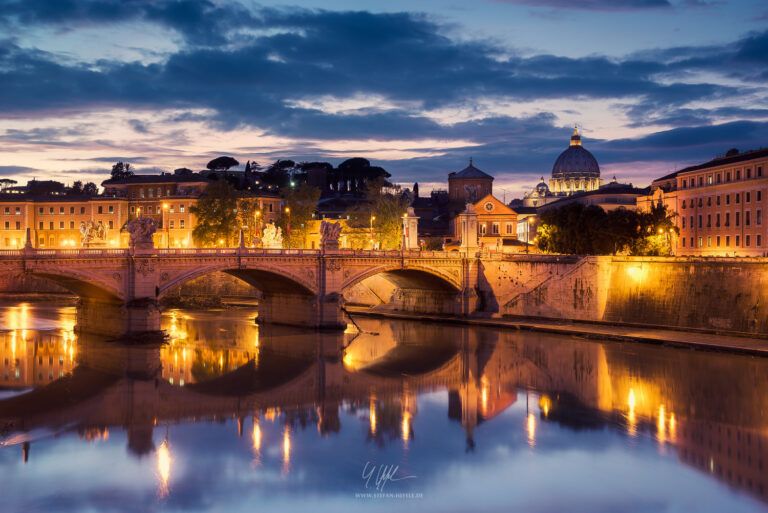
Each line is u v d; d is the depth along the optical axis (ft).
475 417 232.94
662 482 179.63
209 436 210.79
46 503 164.76
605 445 206.08
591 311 409.49
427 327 424.46
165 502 165.99
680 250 580.71
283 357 327.88
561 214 512.22
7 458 191.31
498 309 447.83
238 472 183.93
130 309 340.18
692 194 568.41
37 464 187.42
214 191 570.87
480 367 308.40
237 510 162.71
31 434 210.18
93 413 231.50
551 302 427.33
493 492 173.47
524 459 194.80
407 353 340.39
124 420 224.74
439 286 465.47
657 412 237.66
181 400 249.34
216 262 365.20
